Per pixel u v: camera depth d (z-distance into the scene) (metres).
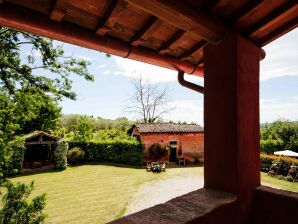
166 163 25.23
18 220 4.60
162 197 13.52
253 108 2.70
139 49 2.79
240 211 2.40
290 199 2.42
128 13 2.21
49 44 8.92
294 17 2.50
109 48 2.58
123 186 15.85
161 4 1.84
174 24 2.15
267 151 24.39
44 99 9.20
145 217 1.84
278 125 26.02
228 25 2.47
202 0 2.13
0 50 7.97
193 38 2.76
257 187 2.70
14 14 1.97
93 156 24.81
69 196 13.44
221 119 2.53
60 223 9.66
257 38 2.79
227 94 2.49
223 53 2.55
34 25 2.08
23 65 8.41
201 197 2.30
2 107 6.54
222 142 2.51
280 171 18.78
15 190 4.80
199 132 26.75
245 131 2.52
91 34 2.39
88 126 26.08
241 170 2.43
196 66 3.47
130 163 24.25
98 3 2.01
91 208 11.53
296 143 23.02
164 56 3.08
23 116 8.11
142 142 24.48
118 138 26.80
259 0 2.16
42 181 16.84
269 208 2.57
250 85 2.67
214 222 2.03
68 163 23.42
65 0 1.92
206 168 2.65
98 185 15.99
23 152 19.53
